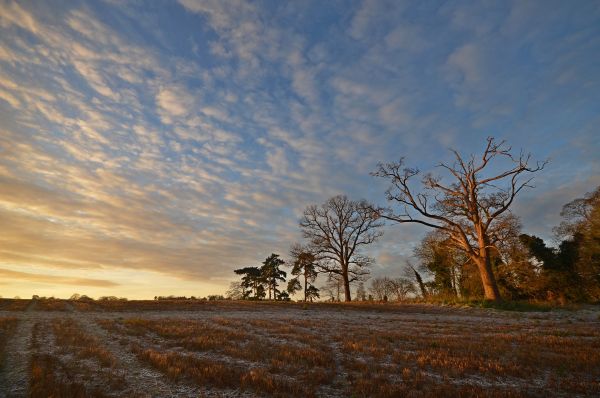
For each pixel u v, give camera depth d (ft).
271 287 251.80
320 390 27.91
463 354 39.04
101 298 155.84
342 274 187.93
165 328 58.23
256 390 27.02
